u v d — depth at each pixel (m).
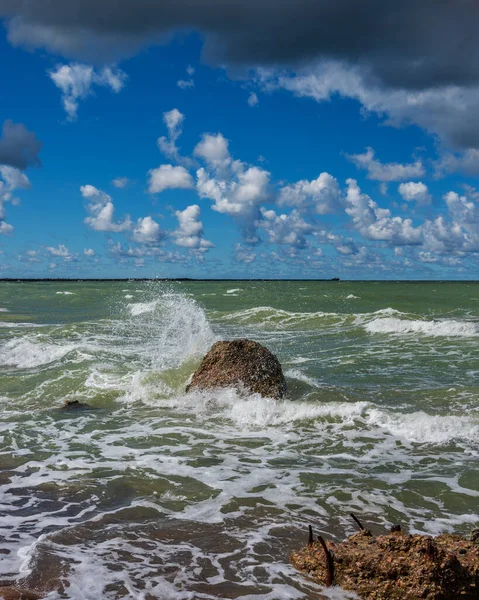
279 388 10.29
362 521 5.09
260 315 25.05
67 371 12.45
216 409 9.61
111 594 3.83
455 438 7.60
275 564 4.29
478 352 15.09
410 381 11.49
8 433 8.21
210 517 5.18
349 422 8.45
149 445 7.58
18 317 27.20
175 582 4.01
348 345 16.92
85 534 4.80
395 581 3.74
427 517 5.17
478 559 3.87
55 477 6.28
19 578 4.01
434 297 39.50
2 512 5.29
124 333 19.62
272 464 6.74
